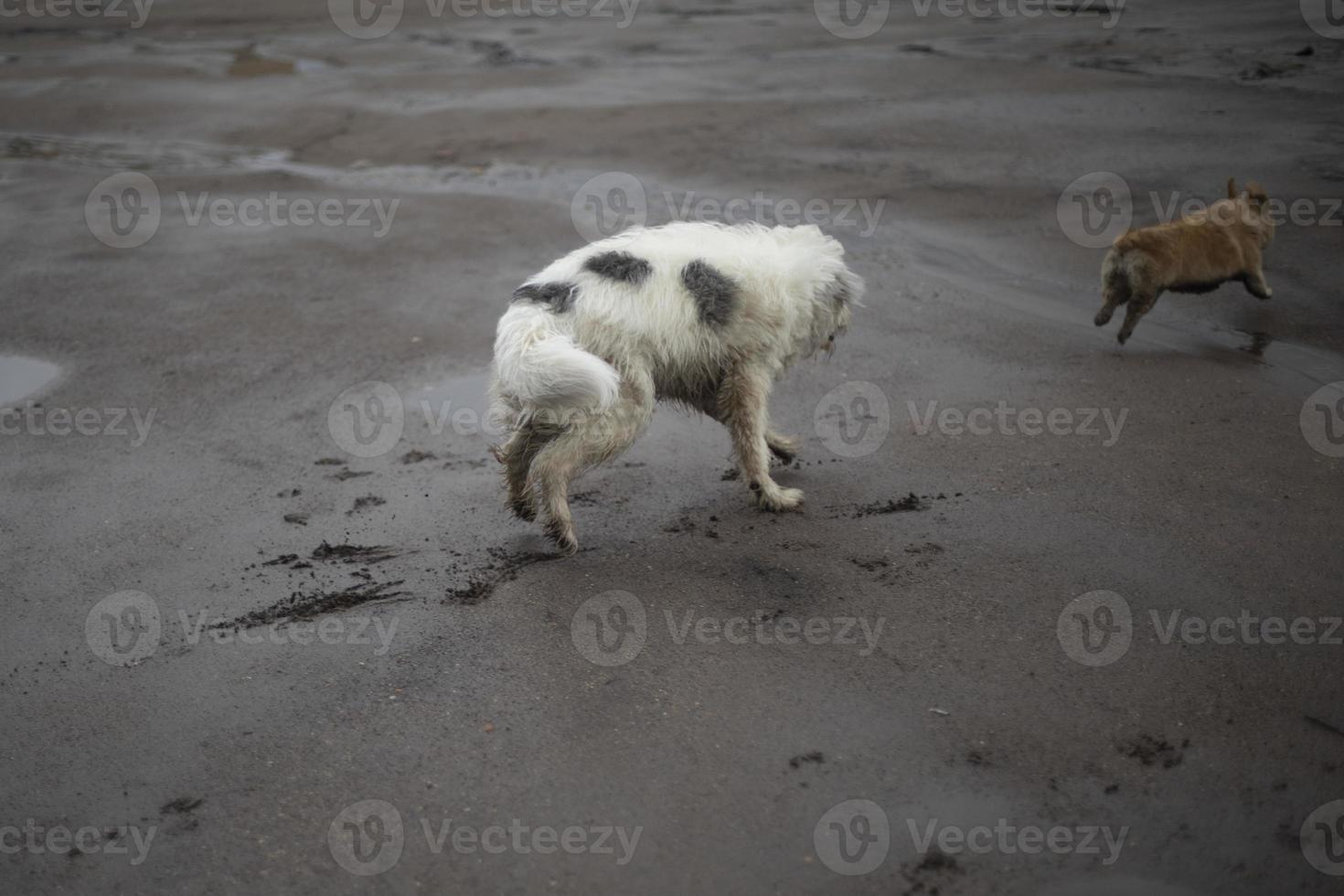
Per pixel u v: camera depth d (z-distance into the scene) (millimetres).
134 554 5520
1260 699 4133
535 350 4754
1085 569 4988
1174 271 7145
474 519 5742
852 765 3941
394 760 4078
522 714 4273
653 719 4215
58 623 4984
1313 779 3777
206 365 7770
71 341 8281
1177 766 3861
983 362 7293
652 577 5160
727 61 16875
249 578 5285
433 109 14992
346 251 9984
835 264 5727
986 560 5109
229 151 13578
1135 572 4938
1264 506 5387
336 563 5391
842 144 12211
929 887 3451
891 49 16875
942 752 3980
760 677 4414
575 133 13344
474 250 9844
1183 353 7242
